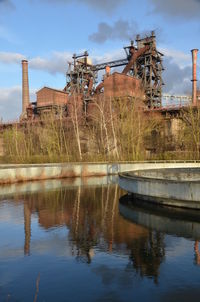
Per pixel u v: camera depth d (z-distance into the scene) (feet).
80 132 159.43
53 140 147.43
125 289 16.84
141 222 32.81
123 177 50.55
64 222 33.35
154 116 163.94
